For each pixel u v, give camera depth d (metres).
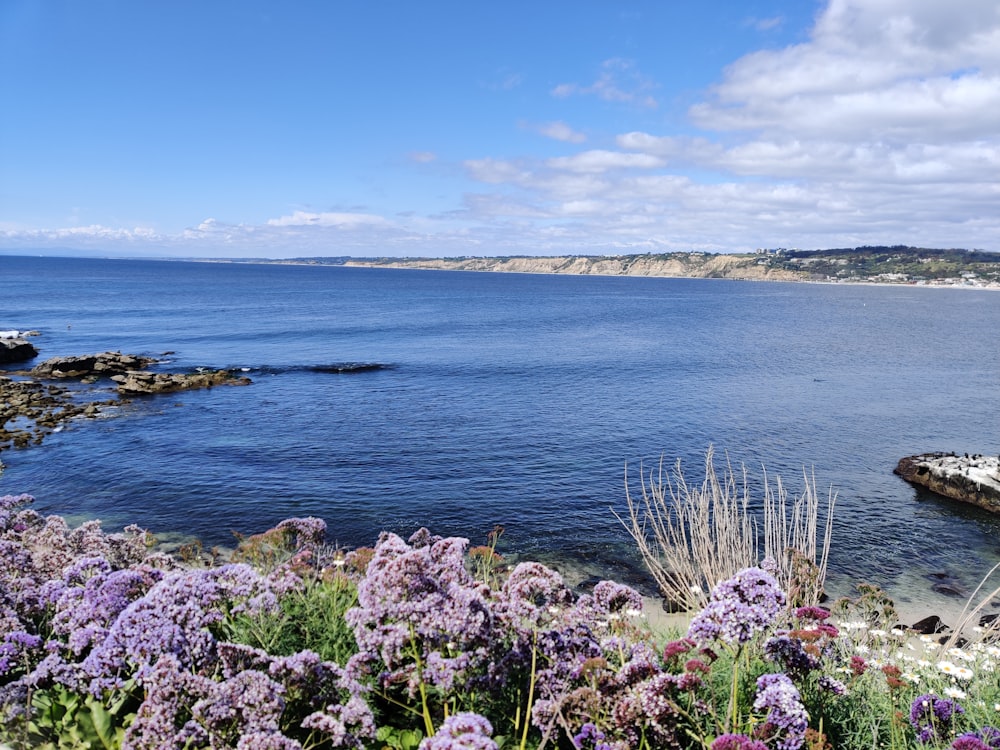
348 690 4.29
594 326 89.19
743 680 4.75
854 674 5.38
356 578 6.99
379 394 38.12
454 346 63.88
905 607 14.16
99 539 6.97
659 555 16.41
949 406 37.28
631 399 37.38
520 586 4.62
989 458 22.88
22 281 183.38
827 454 26.58
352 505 19.67
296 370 46.91
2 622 4.82
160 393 37.91
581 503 20.14
